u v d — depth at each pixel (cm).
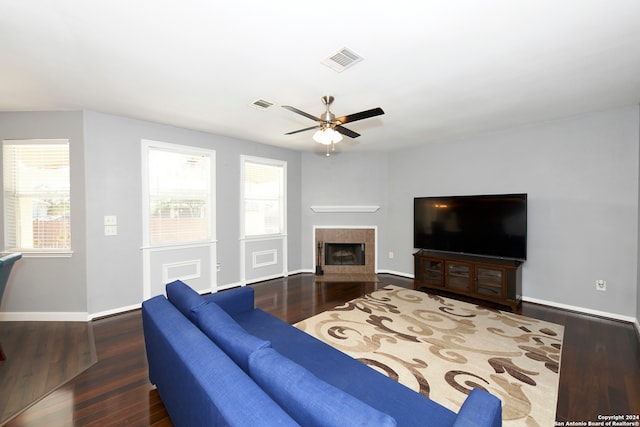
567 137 352
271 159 504
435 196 479
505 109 321
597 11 159
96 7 156
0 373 221
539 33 180
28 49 199
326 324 306
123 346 264
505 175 402
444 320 317
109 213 339
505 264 362
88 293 326
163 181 387
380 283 481
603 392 195
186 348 130
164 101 297
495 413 107
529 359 237
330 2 152
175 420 144
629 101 297
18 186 325
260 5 155
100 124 331
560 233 359
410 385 201
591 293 339
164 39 187
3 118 318
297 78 244
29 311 323
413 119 355
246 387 97
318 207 546
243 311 252
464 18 166
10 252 314
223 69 229
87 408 183
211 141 425
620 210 320
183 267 402
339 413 83
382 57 210
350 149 530
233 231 455
